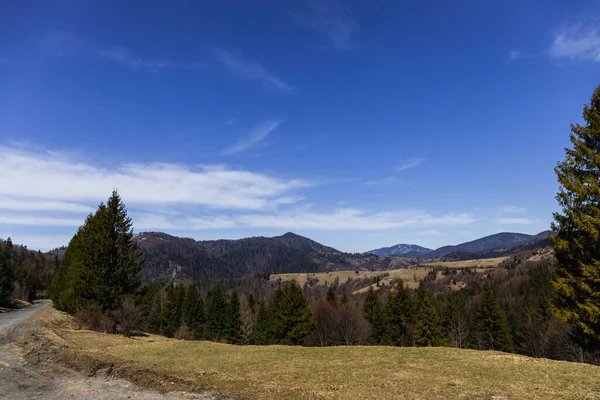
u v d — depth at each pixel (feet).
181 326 246.68
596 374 46.55
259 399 39.42
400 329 214.90
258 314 263.08
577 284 67.31
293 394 40.45
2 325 108.58
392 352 66.59
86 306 112.88
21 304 253.65
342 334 219.41
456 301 323.78
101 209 129.59
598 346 68.33
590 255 67.56
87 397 42.04
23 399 41.50
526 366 52.60
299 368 53.31
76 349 67.82
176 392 43.21
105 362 56.13
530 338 208.95
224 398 40.40
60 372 53.47
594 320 65.26
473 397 38.60
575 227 69.26
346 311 226.99
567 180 70.13
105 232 119.85
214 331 257.34
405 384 43.88
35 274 509.76
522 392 39.73
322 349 72.64
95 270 115.65
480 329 213.87
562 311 69.26
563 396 37.91
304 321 188.24
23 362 60.08
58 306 174.40
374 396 39.45
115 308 115.85
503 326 207.82
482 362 56.08
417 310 217.77
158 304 279.28
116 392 43.83
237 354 65.92
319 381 45.83
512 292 364.99
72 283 124.26
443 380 45.52
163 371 51.13
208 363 57.21
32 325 97.30
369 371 50.93
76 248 152.87
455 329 222.69
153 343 80.69
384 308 234.38
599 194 66.44
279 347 75.82
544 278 317.83
